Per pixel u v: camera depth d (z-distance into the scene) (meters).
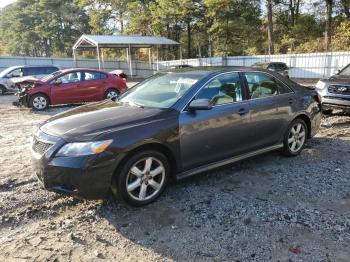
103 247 3.40
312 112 6.19
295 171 5.35
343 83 9.00
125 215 4.00
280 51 41.25
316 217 3.91
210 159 4.73
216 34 43.28
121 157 3.86
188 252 3.30
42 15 67.56
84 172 3.70
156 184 4.28
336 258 3.19
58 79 12.94
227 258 3.21
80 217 3.97
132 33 48.16
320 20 42.97
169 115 4.30
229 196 4.47
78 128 3.95
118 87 13.95
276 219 3.88
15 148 6.96
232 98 4.98
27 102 12.55
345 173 5.27
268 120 5.40
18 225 3.82
